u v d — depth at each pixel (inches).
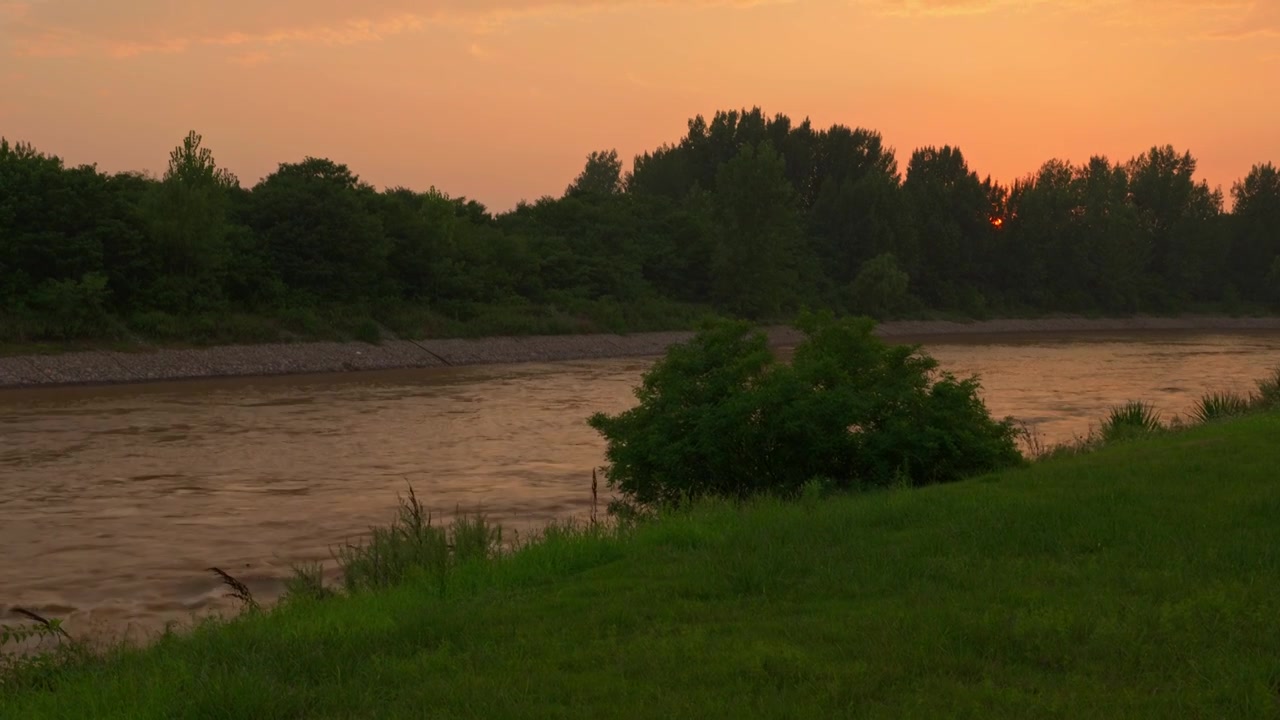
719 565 372.8
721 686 250.5
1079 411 1428.4
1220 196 6043.3
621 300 3735.2
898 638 278.4
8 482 924.0
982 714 226.4
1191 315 5718.5
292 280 2797.7
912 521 445.7
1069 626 281.3
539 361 2864.2
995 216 5546.3
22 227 2255.2
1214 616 287.3
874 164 5423.2
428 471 983.0
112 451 1121.4
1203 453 613.9
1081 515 431.2
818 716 228.1
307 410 1551.4
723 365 687.7
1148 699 231.0
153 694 264.7
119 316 2340.1
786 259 4205.2
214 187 2603.3
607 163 7022.6
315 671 280.1
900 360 695.1
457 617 324.8
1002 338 4153.5
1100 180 5767.7
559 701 245.8
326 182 2970.0
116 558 624.1
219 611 499.8
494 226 4109.3
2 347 1991.9
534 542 502.0
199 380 2122.3
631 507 684.1
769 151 4128.9
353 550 632.4
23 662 365.1
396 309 2881.4
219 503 818.8
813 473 642.8
